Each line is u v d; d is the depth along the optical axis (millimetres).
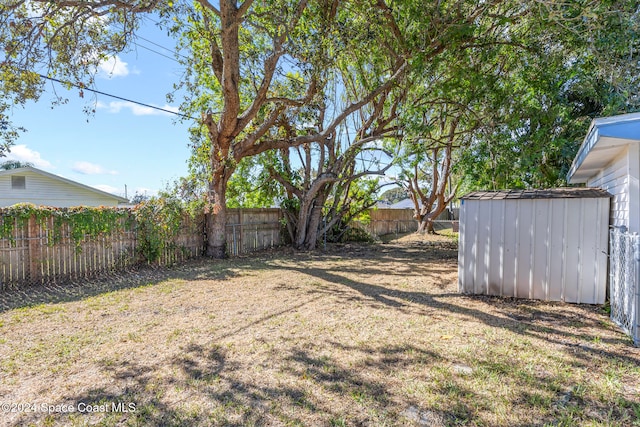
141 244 7977
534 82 7512
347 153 11266
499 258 5324
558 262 5012
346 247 12641
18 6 5449
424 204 18156
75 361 3068
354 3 7281
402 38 7988
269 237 12305
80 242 6867
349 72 11617
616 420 2178
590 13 5738
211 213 9516
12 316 4371
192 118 10117
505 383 2639
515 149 7703
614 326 3949
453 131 10164
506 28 8070
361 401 2402
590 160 4781
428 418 2209
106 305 4879
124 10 6117
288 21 7406
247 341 3514
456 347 3338
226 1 6789
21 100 6137
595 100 7867
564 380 2684
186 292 5648
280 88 10352
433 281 6527
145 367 2945
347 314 4438
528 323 4062
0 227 5805
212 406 2355
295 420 2193
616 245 4062
